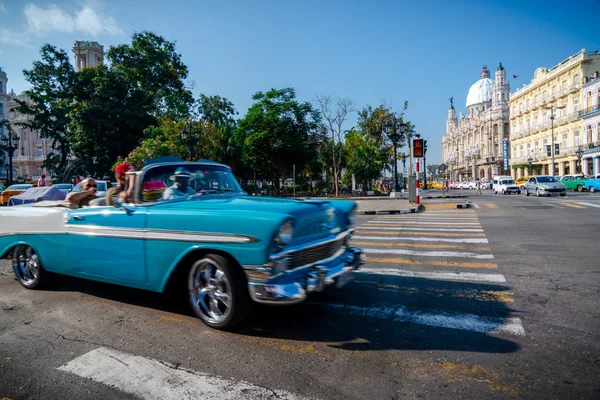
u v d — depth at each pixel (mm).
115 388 2500
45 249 4438
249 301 3254
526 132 61969
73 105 38125
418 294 4336
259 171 40594
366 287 4637
